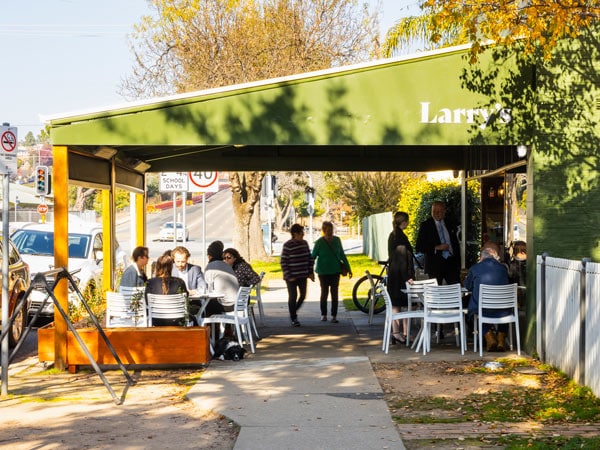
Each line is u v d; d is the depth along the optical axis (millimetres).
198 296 12055
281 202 105500
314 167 17203
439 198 21828
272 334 14430
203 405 8609
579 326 9219
